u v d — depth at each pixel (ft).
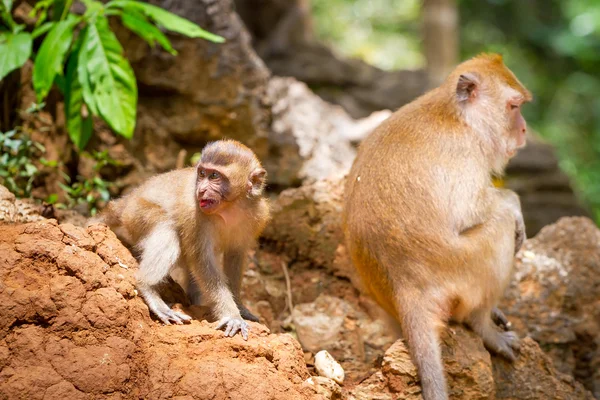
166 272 22.76
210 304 23.70
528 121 83.35
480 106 25.48
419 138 25.14
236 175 23.04
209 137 36.63
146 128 35.70
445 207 24.22
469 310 24.85
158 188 23.75
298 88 43.96
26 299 20.26
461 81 25.43
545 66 89.51
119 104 28.81
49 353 19.83
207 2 36.04
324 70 62.49
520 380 25.53
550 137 80.43
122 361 20.15
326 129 42.34
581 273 31.37
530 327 30.17
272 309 29.43
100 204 32.14
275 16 66.39
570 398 25.63
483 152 25.16
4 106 31.40
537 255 31.68
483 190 24.76
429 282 24.03
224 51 36.37
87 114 32.94
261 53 64.44
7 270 20.84
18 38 29.19
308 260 30.96
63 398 19.21
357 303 29.86
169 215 23.22
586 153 80.74
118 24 34.63
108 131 34.58
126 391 19.92
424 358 23.21
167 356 20.71
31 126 32.04
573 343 30.86
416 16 91.40
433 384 22.91
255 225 24.11
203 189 22.54
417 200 24.26
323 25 88.53
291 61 63.82
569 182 59.62
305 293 30.17
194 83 36.04
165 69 35.60
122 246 23.44
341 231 30.53
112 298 21.01
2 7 30.81
